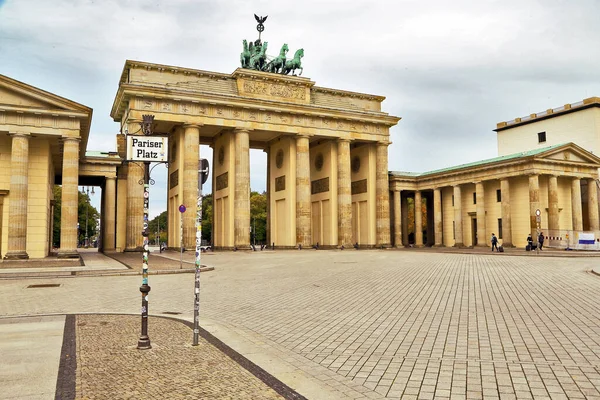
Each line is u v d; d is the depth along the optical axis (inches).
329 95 3715.6
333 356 534.0
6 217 2140.7
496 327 671.1
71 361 498.6
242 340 608.1
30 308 864.3
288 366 490.3
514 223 3540.8
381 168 3801.7
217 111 3169.3
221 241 3513.8
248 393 401.7
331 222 3698.3
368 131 3737.7
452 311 803.4
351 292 1065.5
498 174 3518.7
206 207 6855.3
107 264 1812.3
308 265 1827.0
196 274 578.6
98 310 847.1
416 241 4232.3
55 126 2126.0
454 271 1512.1
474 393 405.7
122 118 3351.4
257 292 1091.3
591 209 3570.4
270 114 3351.4
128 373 456.4
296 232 3479.3
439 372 466.6
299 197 3444.9
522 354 527.5
